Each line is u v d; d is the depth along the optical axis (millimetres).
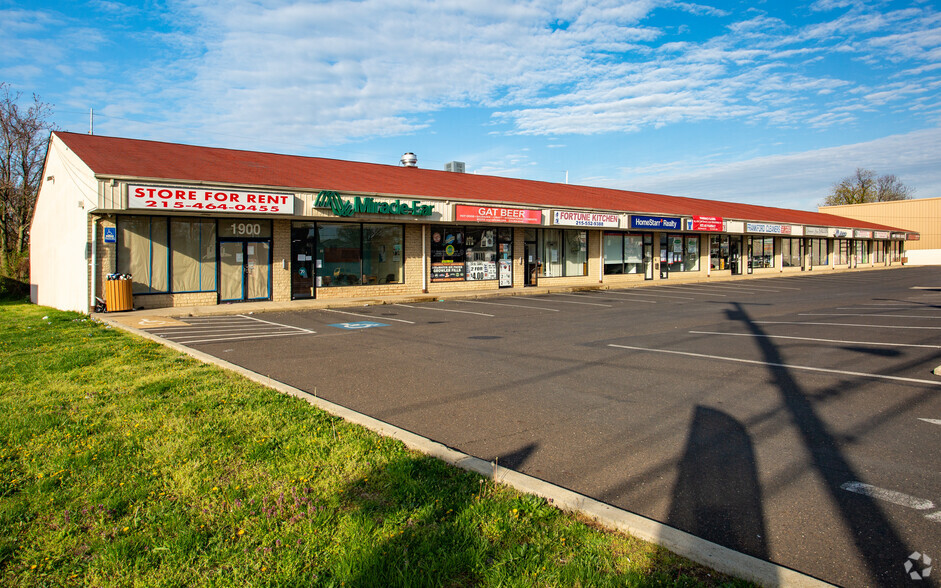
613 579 2967
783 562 3193
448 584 2969
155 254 16781
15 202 35344
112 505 3770
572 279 27672
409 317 15516
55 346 10281
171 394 6625
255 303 18078
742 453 4945
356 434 5211
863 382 7504
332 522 3604
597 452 4996
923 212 65500
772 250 40375
